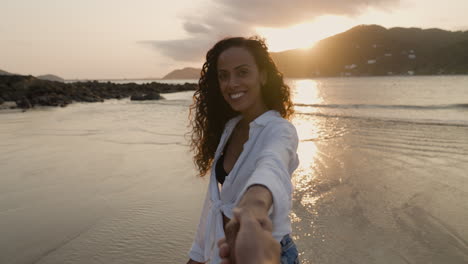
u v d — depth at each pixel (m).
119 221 3.90
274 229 0.77
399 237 3.39
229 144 1.63
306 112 15.80
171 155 6.98
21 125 12.15
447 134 9.00
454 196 4.45
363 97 31.08
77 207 4.33
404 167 5.89
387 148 7.43
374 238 3.38
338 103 23.09
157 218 3.96
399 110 16.94
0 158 6.99
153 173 5.74
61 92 28.59
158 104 22.20
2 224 3.87
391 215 3.90
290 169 1.30
